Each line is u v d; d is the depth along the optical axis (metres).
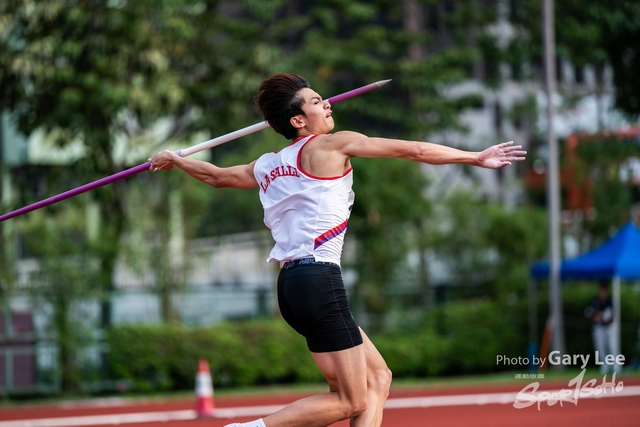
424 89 54.38
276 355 47.06
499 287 58.69
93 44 43.94
